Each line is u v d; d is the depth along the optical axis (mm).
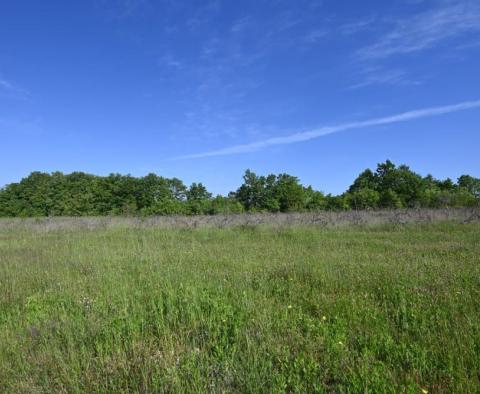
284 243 11711
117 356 3709
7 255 10148
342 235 13469
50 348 3949
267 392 3066
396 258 7984
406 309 4633
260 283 6012
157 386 3148
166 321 4547
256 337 3969
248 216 20219
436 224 15609
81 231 18312
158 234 15406
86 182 57094
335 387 3117
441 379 3150
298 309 4879
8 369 3527
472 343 3555
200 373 3357
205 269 7395
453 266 6781
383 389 2916
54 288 6418
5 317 5090
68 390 3275
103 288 5988
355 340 3904
